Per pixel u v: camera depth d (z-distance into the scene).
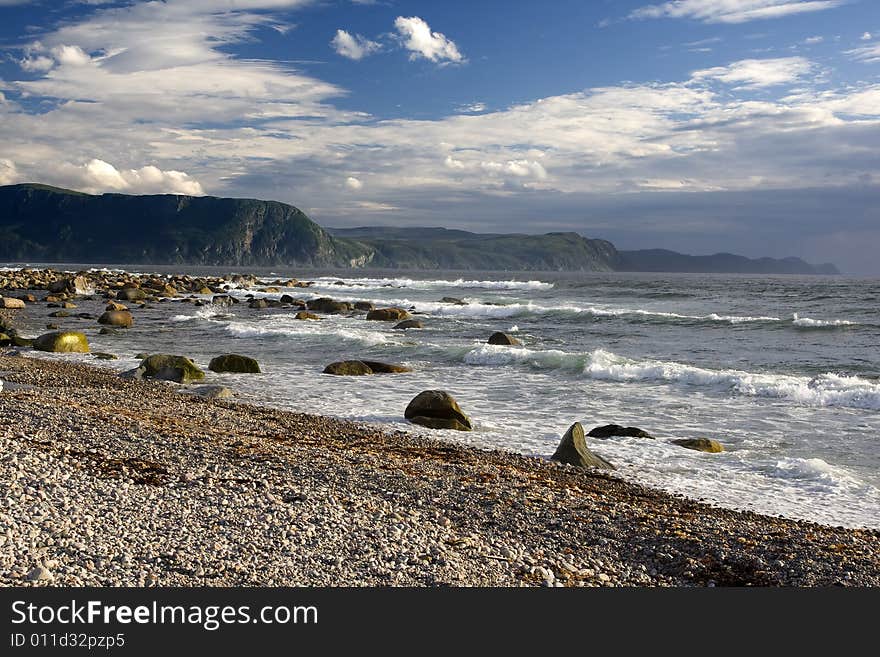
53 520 8.41
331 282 106.56
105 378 23.34
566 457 14.88
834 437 17.33
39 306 56.62
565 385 24.12
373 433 16.88
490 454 15.30
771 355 31.19
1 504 8.66
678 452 15.77
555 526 10.48
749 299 66.00
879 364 28.34
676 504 12.17
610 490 12.91
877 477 14.21
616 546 9.88
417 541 9.12
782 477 14.05
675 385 24.03
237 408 19.25
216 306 60.84
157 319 47.88
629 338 37.59
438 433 17.30
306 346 33.62
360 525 9.42
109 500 9.35
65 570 7.32
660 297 71.69
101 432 13.52
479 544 9.34
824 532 10.88
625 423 18.78
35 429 13.30
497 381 24.86
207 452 12.76
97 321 44.66
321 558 8.28
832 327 40.31
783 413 20.00
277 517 9.37
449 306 55.03
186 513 9.18
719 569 9.25
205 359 29.62
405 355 30.83
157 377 23.84
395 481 12.05
